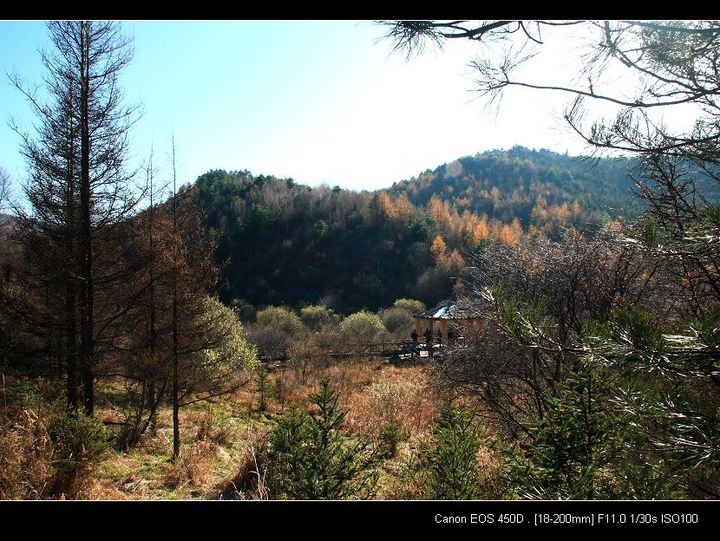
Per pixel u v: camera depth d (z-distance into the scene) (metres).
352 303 54.31
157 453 9.46
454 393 8.95
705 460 2.29
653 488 2.64
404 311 43.88
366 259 60.75
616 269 6.35
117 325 10.67
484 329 7.26
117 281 10.30
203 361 10.69
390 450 8.98
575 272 7.20
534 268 7.88
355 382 20.05
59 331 10.09
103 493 5.98
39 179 9.48
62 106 9.58
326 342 30.75
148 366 9.50
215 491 6.68
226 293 53.50
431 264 55.94
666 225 3.20
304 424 5.64
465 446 4.79
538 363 7.26
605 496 2.88
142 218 10.48
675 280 3.74
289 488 5.03
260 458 6.94
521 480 3.73
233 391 10.90
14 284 10.20
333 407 5.39
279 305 52.91
